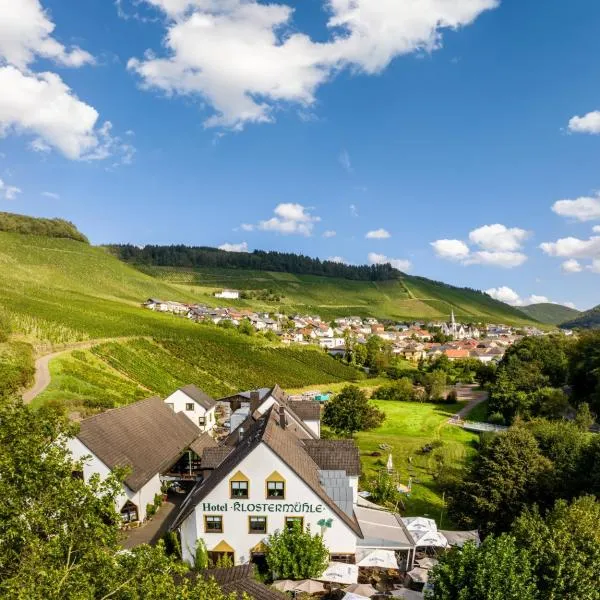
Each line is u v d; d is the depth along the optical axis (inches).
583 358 3868.1
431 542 1350.9
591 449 1636.3
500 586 870.4
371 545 1289.4
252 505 1257.4
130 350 4281.5
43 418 737.0
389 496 1883.6
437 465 2485.2
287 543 1182.9
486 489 1520.7
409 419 3919.8
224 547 1266.0
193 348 5024.6
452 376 6333.7
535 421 2645.2
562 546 981.8
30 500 626.5
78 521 618.5
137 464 1657.2
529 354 4559.5
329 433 2923.2
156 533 1549.0
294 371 5565.9
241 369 4972.9
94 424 1656.0
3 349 3112.7
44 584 520.1
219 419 3405.5
